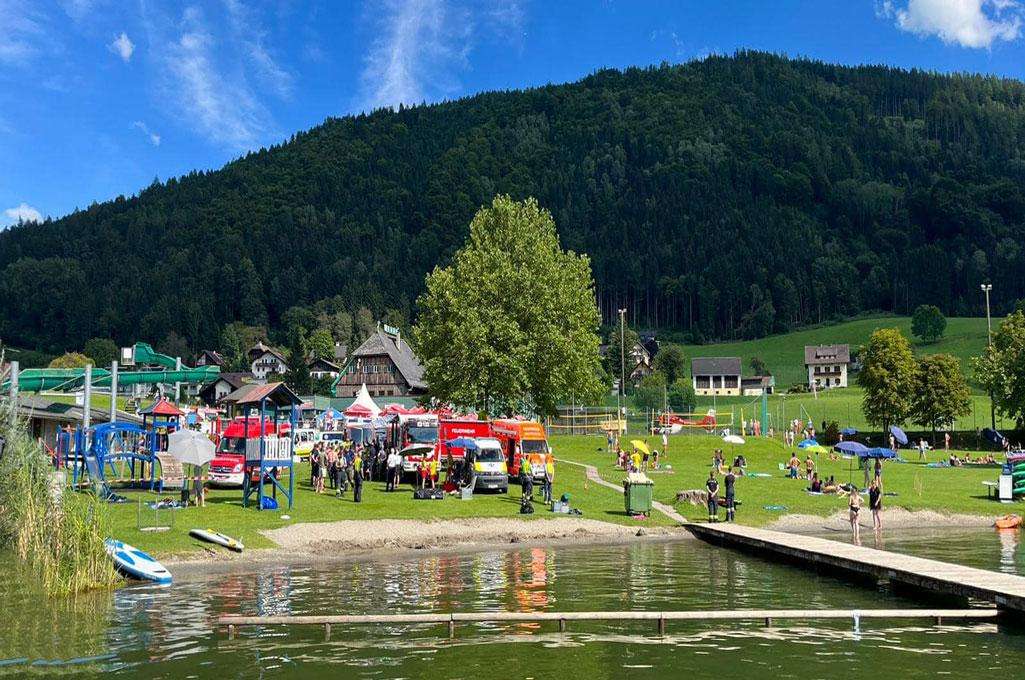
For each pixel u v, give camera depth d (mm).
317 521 36250
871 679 17156
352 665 17719
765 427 88875
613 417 92875
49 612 21953
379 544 34375
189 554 30062
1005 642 20391
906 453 81562
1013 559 32906
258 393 37844
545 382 59188
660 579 28328
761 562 32656
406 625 21234
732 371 198750
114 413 53656
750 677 17219
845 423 117125
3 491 29344
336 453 48375
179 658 17984
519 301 59250
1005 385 86000
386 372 126375
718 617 22328
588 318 64312
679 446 76625
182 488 38375
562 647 19375
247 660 17938
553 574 28969
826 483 54000
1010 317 95812
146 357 65812
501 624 21500
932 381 97312
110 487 42125
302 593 24859
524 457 44344
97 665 17391
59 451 45406
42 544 26484
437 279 62531
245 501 38219
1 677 16516
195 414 77812
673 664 18109
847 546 33312
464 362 57438
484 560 31906
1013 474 52781
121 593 24469
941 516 47812
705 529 40219
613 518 42656
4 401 31250
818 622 22406
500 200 65062
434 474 46531
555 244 66375
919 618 22938
